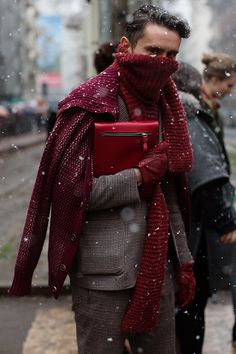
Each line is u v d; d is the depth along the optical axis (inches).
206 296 134.2
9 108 1692.9
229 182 131.1
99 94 88.4
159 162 89.5
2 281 223.1
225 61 140.6
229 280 147.9
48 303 207.6
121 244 88.7
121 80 90.6
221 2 3029.0
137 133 88.4
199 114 125.3
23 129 1879.9
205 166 120.9
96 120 88.2
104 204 87.4
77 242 88.3
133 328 90.0
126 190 87.3
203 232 128.1
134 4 314.5
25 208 438.9
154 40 88.9
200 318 135.3
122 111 90.4
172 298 97.2
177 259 100.3
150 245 89.8
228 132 1987.0
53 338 175.3
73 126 87.6
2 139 1512.1
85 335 93.0
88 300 90.9
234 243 137.6
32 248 92.6
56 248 89.8
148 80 88.2
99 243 88.8
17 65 2534.5
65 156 87.7
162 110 94.2
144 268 89.4
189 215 102.1
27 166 836.0
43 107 2167.8
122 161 89.0
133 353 99.7
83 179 87.4
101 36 389.1
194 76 133.4
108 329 90.7
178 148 92.9
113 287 88.6
